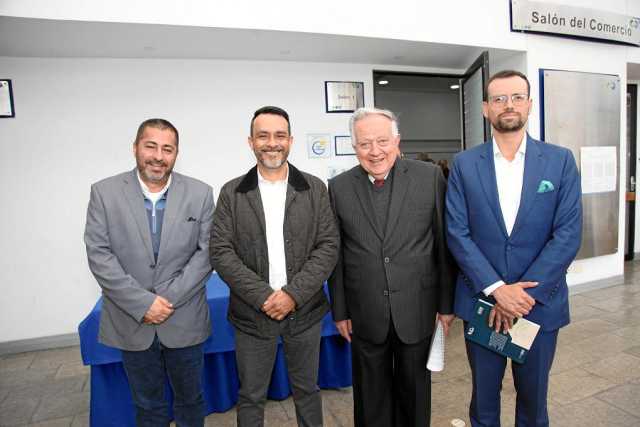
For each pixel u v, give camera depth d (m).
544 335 1.47
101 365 1.97
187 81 3.46
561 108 3.80
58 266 3.29
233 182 1.63
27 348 3.24
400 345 1.59
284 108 3.72
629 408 2.07
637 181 5.20
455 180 1.58
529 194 1.45
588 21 3.81
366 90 3.99
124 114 3.33
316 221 1.59
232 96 3.57
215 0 2.72
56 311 3.31
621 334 3.00
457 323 3.39
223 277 1.53
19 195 3.18
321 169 3.87
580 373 2.46
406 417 1.65
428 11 3.28
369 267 1.55
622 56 4.11
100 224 1.54
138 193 1.58
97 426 1.96
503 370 1.59
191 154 3.50
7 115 3.11
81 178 3.28
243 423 1.59
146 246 1.57
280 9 2.87
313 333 1.62
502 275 1.49
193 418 1.72
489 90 1.48
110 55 3.21
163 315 1.53
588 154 3.95
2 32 2.64
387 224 1.54
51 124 3.20
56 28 2.61
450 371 2.57
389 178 1.58
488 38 3.50
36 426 2.18
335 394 2.35
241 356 1.59
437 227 1.59
